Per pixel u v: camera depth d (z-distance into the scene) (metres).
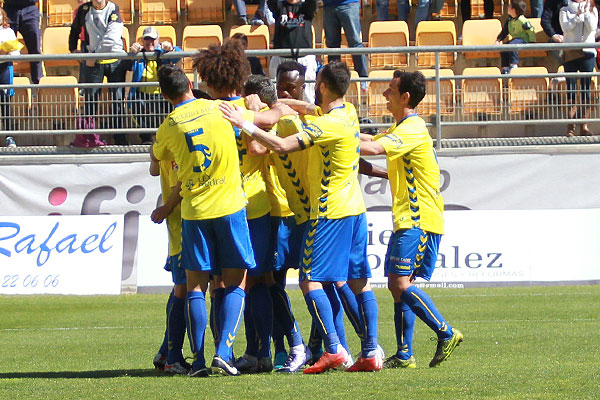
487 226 45.41
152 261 45.38
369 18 62.75
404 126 22.77
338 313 23.50
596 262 44.97
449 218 45.62
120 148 47.12
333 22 51.53
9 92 47.31
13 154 47.56
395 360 23.70
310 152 21.83
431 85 47.22
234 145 21.28
